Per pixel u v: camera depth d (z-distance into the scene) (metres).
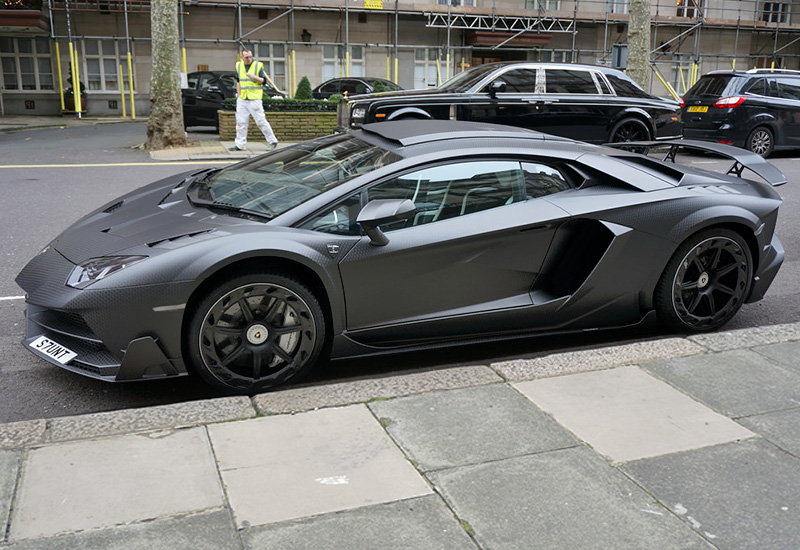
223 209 3.97
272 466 2.83
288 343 3.66
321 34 26.58
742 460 2.97
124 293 3.36
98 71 25.56
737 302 4.54
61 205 8.34
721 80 13.82
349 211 3.79
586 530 2.50
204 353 3.50
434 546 2.39
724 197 4.43
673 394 3.53
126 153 13.46
